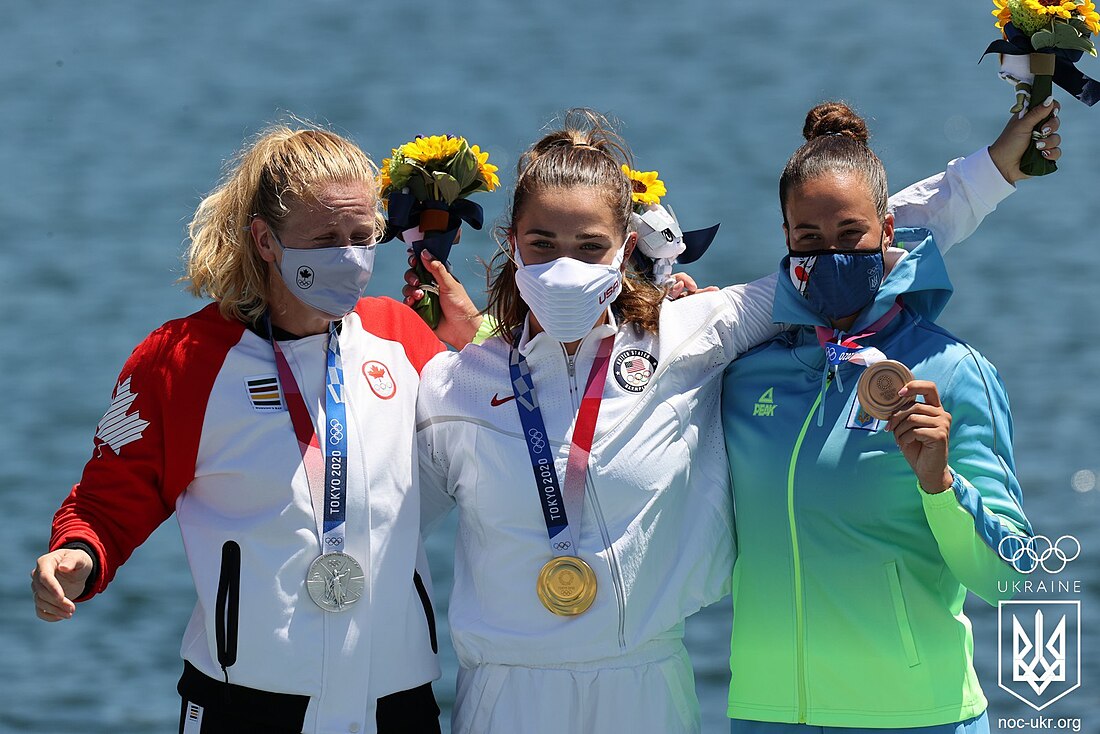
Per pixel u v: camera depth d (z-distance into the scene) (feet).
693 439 54.60
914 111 335.67
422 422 54.60
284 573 50.98
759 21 429.38
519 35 422.41
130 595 152.46
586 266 51.47
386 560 52.21
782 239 241.55
